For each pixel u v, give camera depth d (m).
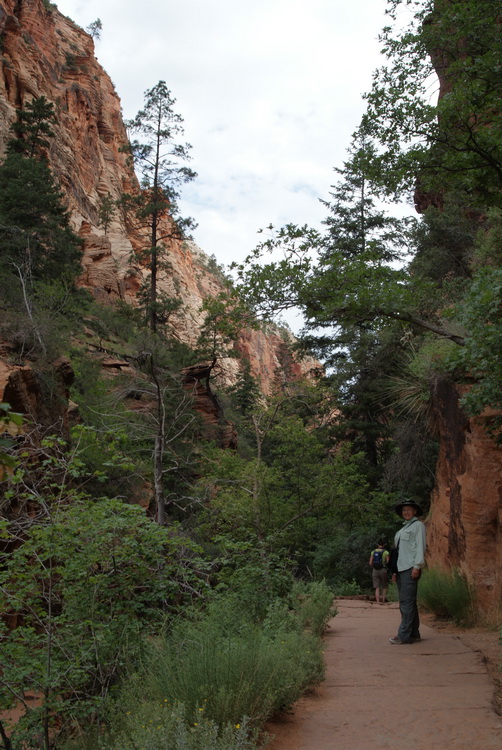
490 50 9.09
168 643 6.02
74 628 6.16
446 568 11.48
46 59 92.31
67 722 5.53
